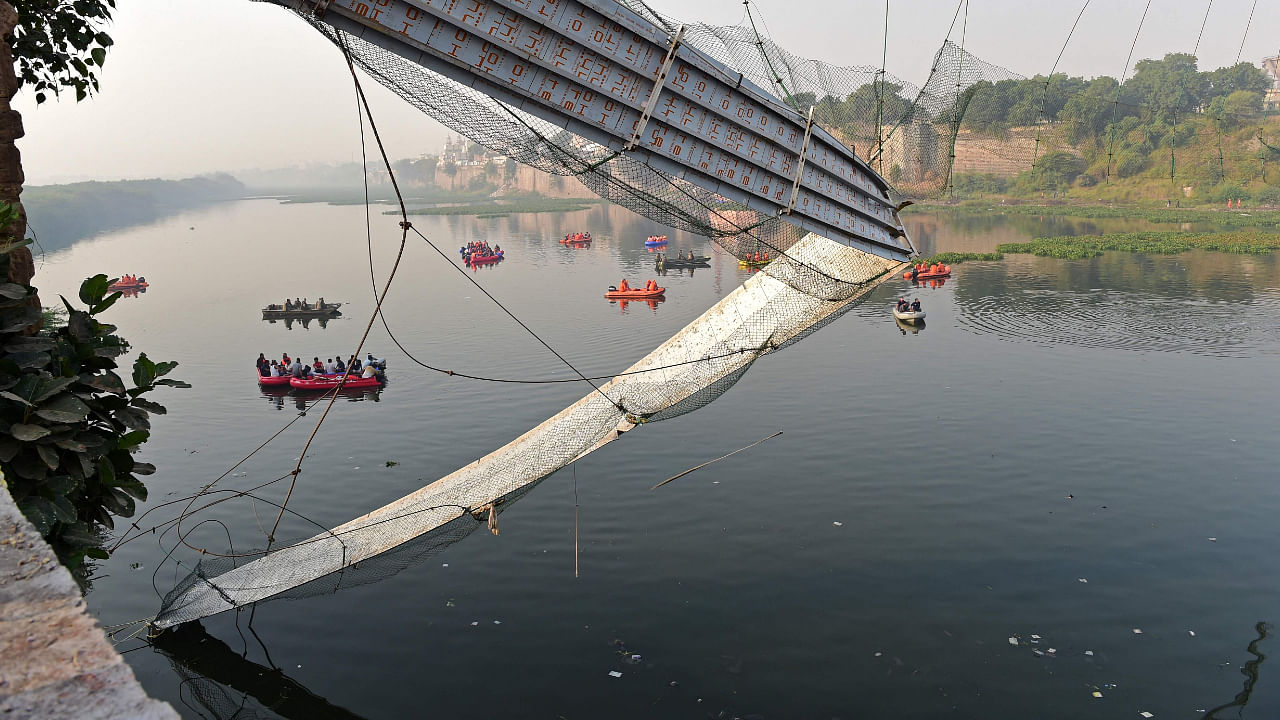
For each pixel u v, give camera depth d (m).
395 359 46.06
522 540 23.25
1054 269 74.56
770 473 27.84
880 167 15.08
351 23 11.38
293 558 17.61
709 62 12.65
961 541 22.61
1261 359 41.12
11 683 3.21
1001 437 30.81
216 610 17.73
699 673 17.03
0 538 4.43
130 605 20.09
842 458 29.08
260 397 38.91
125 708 3.10
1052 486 26.23
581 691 16.55
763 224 14.29
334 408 36.69
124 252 114.88
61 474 9.62
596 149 13.07
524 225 142.50
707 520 24.30
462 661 17.62
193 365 45.91
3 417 9.00
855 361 42.78
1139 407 34.03
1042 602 19.47
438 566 21.86
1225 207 118.56
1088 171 121.75
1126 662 17.09
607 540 23.12
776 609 19.38
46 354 9.75
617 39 12.09
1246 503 24.62
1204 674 16.67
